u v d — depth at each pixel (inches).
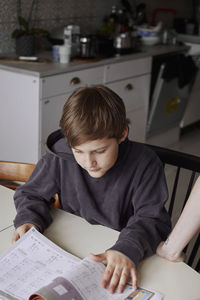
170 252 39.6
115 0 153.3
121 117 41.6
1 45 118.0
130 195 47.6
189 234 38.8
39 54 119.0
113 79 119.0
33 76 96.3
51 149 48.4
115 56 120.5
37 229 43.2
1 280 35.4
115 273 35.7
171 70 137.3
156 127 146.6
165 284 36.2
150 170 46.6
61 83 101.9
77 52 116.8
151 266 38.6
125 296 34.2
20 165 56.6
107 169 42.0
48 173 49.1
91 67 110.0
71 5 135.2
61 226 44.8
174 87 144.0
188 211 38.9
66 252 39.3
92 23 145.9
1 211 47.4
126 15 148.2
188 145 160.1
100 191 47.8
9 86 102.3
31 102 99.1
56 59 111.3
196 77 157.9
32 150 103.8
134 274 36.3
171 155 54.3
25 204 46.0
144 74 131.7
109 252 37.9
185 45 152.5
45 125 101.6
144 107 136.9
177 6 185.8
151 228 42.2
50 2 127.5
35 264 37.5
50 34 131.0
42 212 45.4
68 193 49.8
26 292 33.9
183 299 34.4
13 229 44.0
